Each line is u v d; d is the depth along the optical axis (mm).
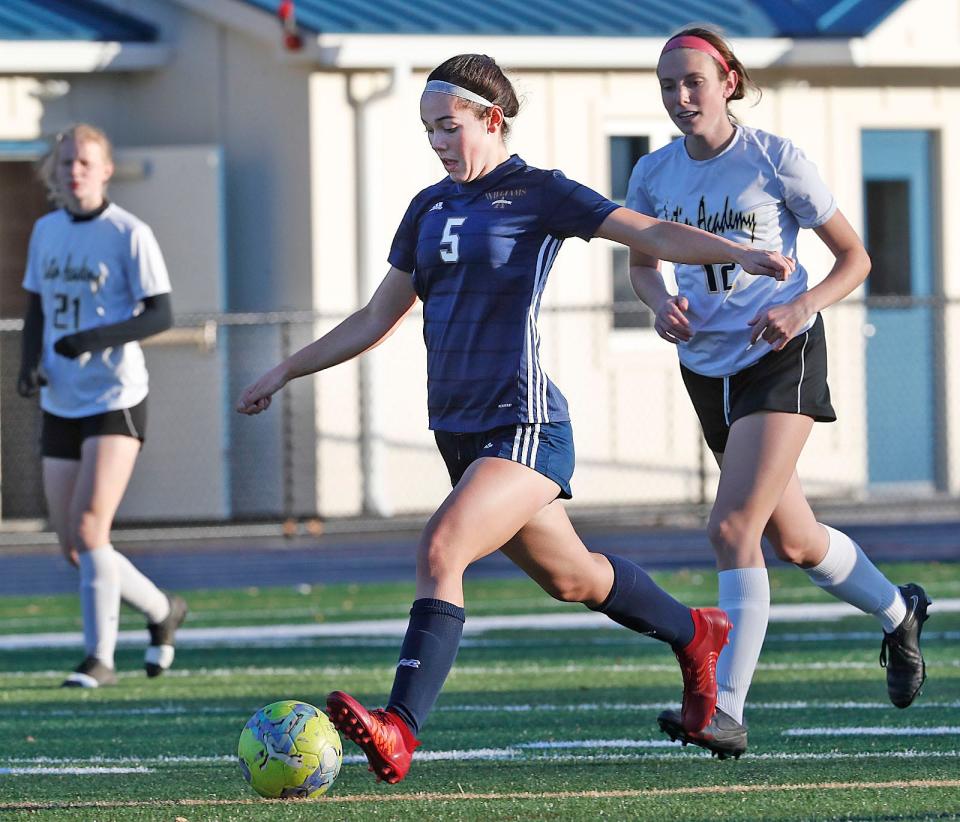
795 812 16266
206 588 45375
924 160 61688
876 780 18125
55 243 28875
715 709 18969
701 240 16453
